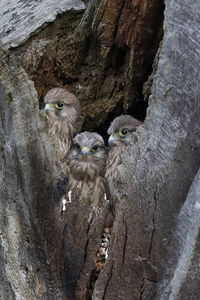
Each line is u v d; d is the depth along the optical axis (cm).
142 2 1152
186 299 880
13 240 956
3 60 895
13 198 945
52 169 920
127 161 899
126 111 1298
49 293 949
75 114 1284
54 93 1272
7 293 998
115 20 1199
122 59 1263
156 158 885
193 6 854
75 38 1277
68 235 929
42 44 1274
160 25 1173
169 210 884
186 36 859
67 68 1291
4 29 1309
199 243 837
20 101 904
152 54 1211
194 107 858
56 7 1316
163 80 877
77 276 940
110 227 953
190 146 866
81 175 1151
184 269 855
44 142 914
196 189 847
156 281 901
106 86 1291
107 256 909
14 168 928
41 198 922
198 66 853
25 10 1346
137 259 902
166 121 878
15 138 913
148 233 895
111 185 1130
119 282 914
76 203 923
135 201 896
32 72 1266
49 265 938
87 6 1309
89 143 1166
